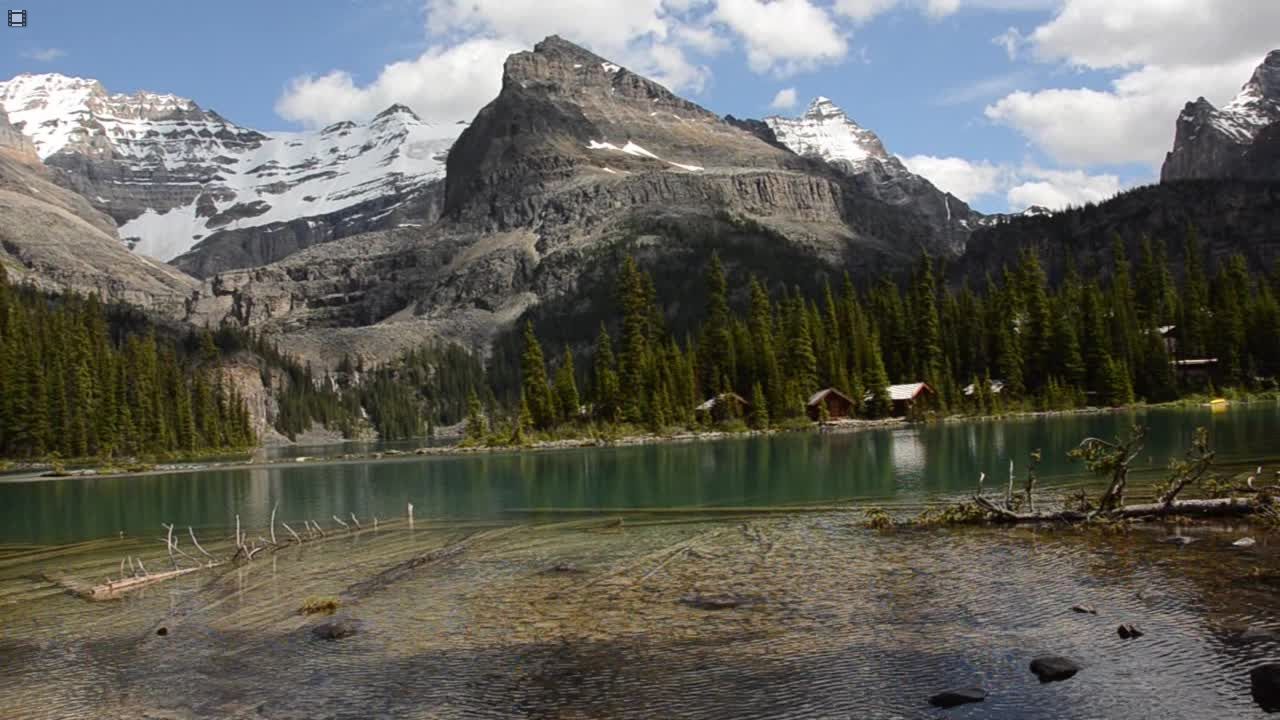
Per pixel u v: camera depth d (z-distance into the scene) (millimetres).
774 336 160125
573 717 18234
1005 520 37250
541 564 34406
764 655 21328
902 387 147000
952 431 107750
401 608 28250
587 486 64812
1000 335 152000
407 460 118812
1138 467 53312
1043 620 22734
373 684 20891
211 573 36188
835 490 53531
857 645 21641
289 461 130750
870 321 166375
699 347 159750
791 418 141625
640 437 135375
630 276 153000
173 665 23297
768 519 42875
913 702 17969
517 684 20344
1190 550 29344
